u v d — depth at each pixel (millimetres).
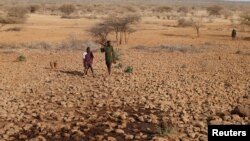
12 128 10508
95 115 11516
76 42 31188
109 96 13883
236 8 130625
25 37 37562
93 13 84438
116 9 94750
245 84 16016
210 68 20125
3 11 76812
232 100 13320
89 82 16500
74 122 10984
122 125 10500
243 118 11164
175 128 10125
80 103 12984
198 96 13805
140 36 39906
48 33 41312
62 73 18750
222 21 68188
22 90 15078
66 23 55562
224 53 26922
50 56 25031
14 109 12297
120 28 34562
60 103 12922
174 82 16234
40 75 18266
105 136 9836
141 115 11516
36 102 13141
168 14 88812
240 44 33406
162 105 12344
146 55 25688
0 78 17500
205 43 33406
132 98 13477
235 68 20234
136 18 43062
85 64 17906
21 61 22859
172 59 23828
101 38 33656
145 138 9695
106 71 19250
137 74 18266
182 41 35656
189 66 20938
